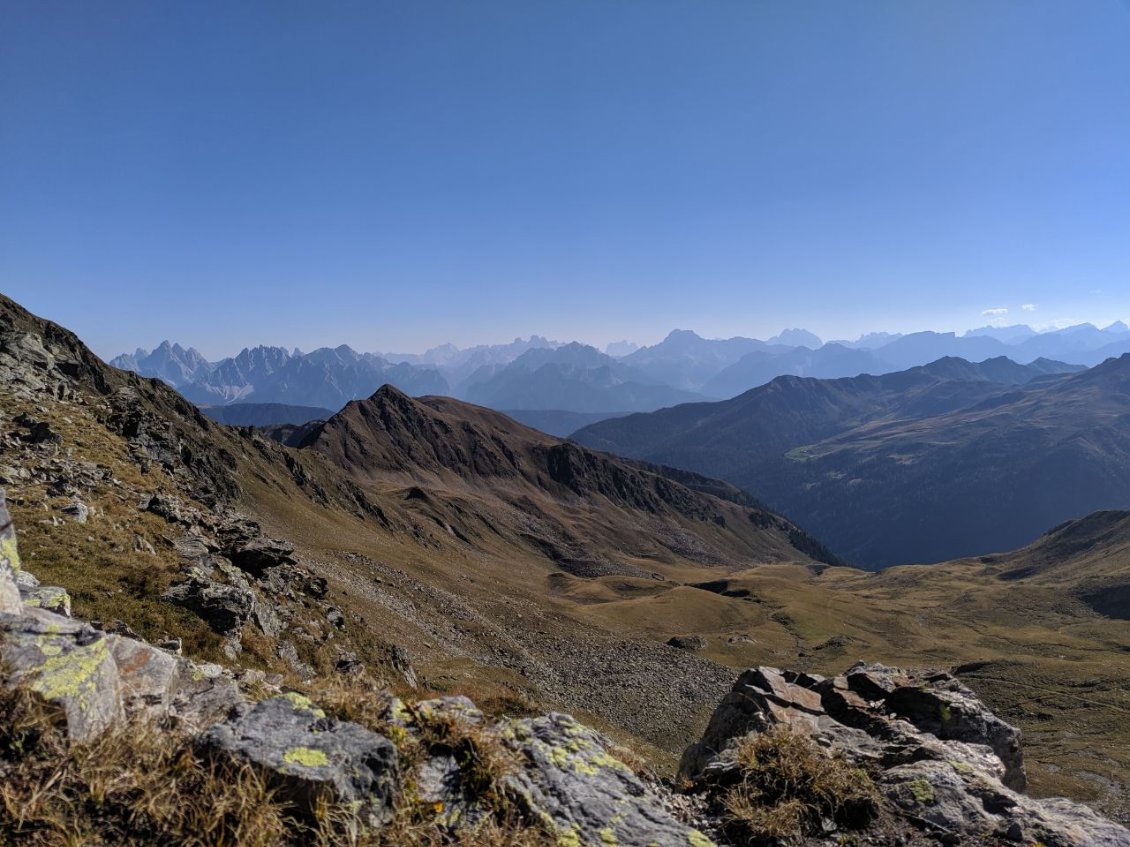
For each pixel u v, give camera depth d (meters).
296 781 5.68
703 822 8.80
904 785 9.95
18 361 46.12
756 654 128.12
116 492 31.31
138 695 7.09
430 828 6.14
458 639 79.62
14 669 5.72
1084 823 9.25
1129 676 95.19
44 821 4.86
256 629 25.70
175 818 5.26
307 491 133.50
